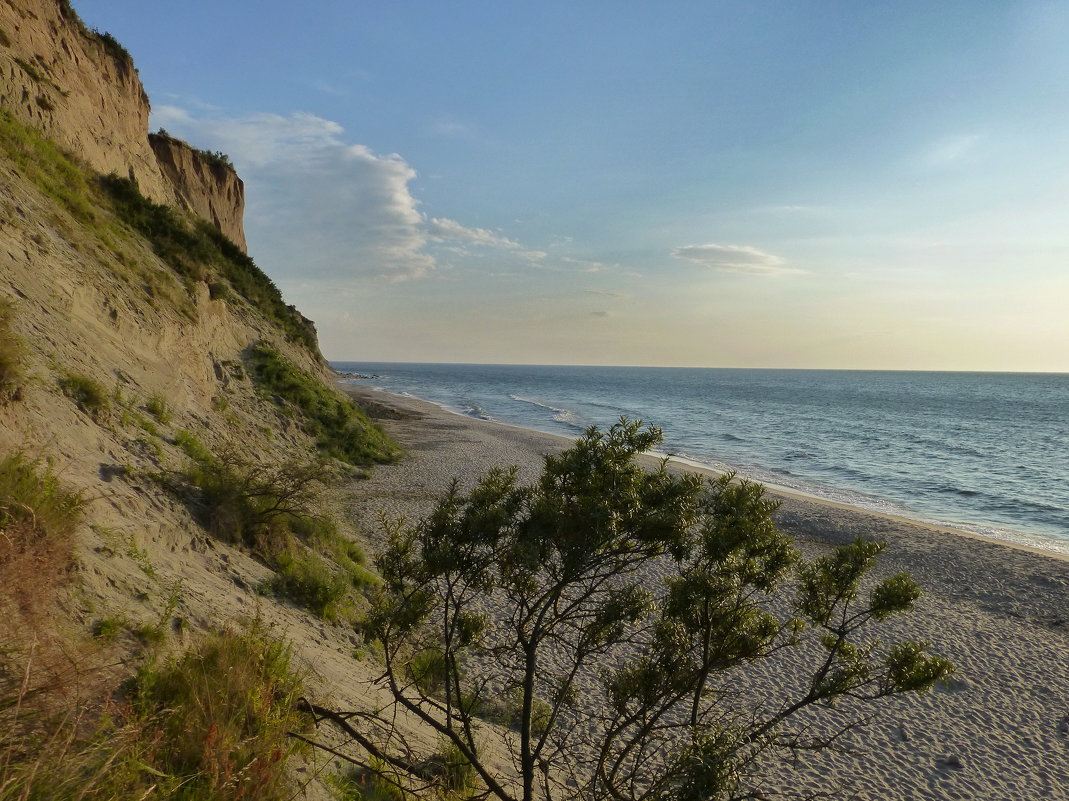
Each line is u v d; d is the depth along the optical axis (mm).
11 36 18797
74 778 2709
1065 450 49750
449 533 4039
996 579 17125
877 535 21000
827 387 176000
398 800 4688
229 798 3312
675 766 3922
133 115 26422
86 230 15109
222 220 36625
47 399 7848
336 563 11047
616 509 3859
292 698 4668
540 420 61406
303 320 35531
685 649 4414
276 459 16031
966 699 10398
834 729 9086
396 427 41906
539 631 4219
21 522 4363
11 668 3174
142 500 7531
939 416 82062
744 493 4426
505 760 6543
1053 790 8141
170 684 3955
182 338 16062
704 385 177375
